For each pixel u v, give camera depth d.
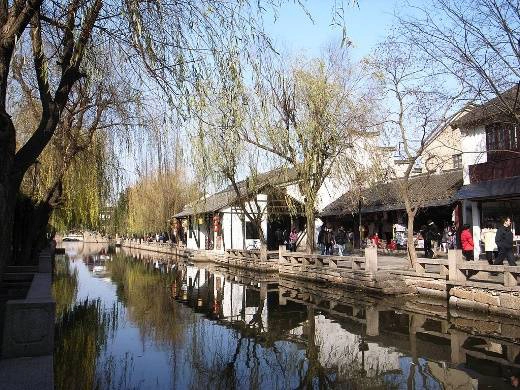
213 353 9.66
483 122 20.02
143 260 40.12
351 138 20.08
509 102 14.88
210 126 6.55
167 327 12.26
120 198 16.31
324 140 19.69
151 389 7.43
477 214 21.67
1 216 5.16
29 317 5.53
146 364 8.84
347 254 27.50
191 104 6.14
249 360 9.19
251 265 28.48
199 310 14.88
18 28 5.41
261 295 18.20
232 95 6.33
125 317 13.60
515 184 18.89
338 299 16.64
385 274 17.09
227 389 7.45
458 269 13.91
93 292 19.16
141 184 16.31
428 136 17.59
